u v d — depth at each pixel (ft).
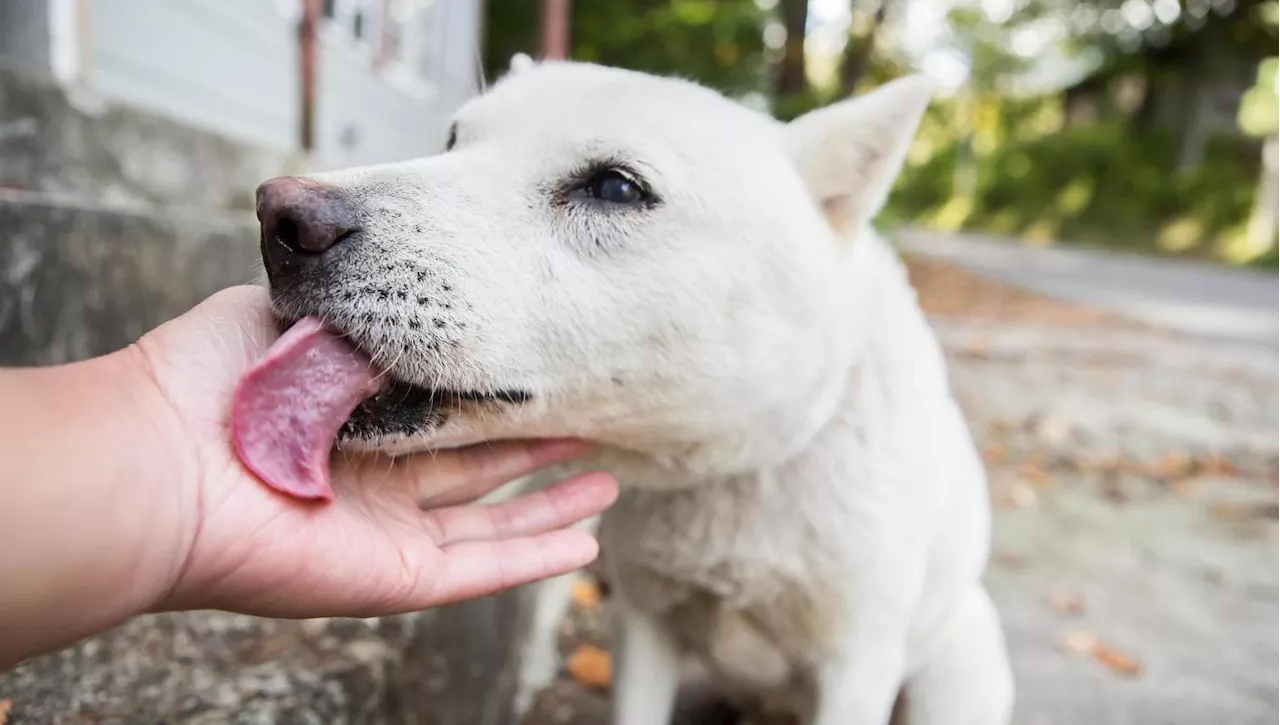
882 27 10.73
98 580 0.64
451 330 0.93
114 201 1.81
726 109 1.14
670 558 1.23
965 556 1.38
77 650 1.08
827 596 1.20
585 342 1.00
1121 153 19.54
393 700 1.14
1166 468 3.25
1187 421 3.91
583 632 1.96
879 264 1.33
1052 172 20.83
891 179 1.17
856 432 1.19
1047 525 2.68
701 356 1.04
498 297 0.96
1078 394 4.32
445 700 1.31
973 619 1.48
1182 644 1.99
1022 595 2.20
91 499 0.64
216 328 0.84
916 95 1.14
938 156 26.35
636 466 1.16
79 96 1.92
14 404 0.65
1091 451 3.43
